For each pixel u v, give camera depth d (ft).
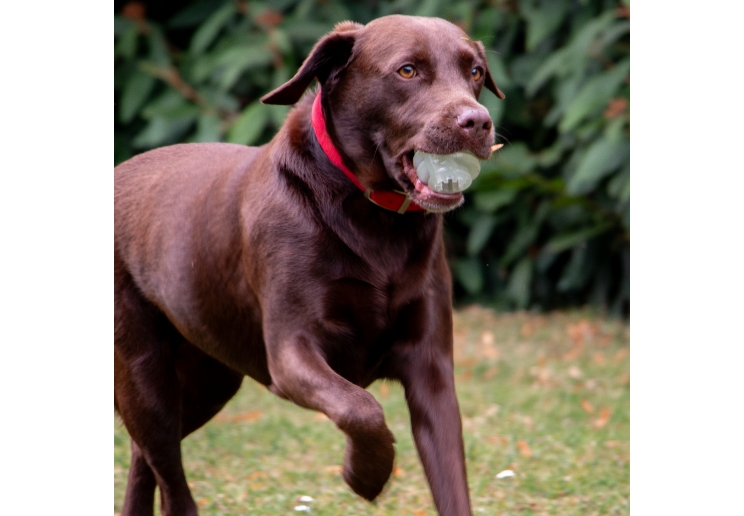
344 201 17.08
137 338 20.43
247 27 48.34
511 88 46.65
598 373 37.01
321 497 23.43
